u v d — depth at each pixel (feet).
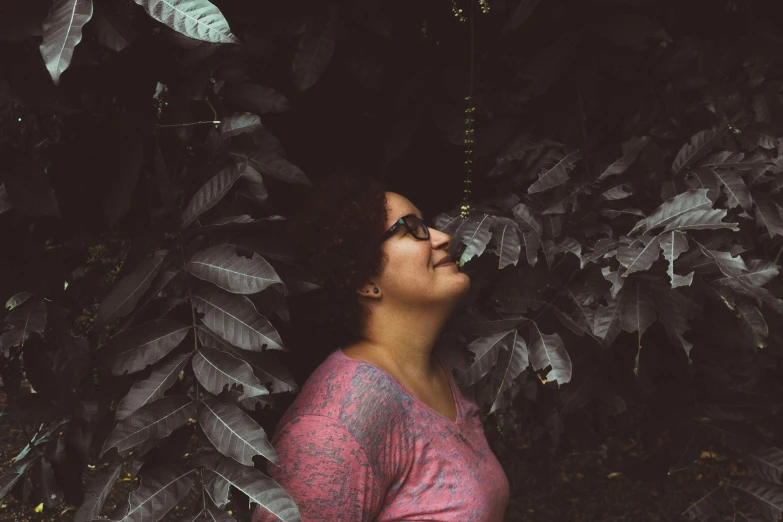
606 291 5.65
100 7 4.30
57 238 5.61
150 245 4.60
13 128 5.75
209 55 4.87
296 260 5.14
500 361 5.56
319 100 6.57
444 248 5.27
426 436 4.83
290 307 5.83
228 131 5.25
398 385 4.78
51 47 3.42
